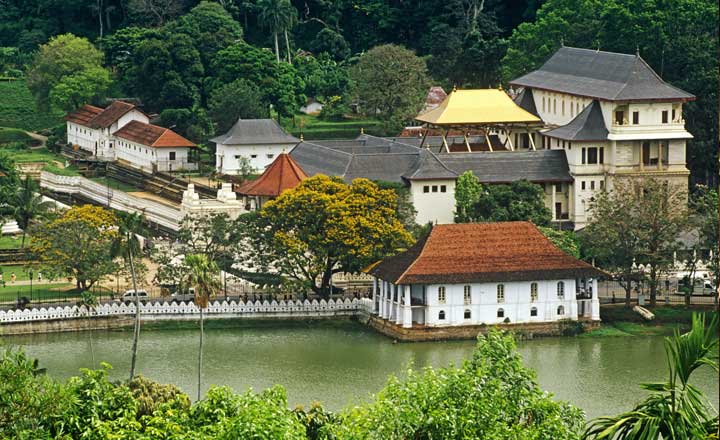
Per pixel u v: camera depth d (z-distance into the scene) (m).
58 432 171.12
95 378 184.88
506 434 165.88
